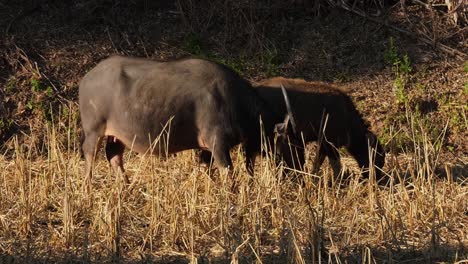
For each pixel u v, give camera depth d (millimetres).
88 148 34594
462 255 27844
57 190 33469
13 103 44031
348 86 45438
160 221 29719
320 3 49750
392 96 44562
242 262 27109
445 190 32969
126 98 33781
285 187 32750
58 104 44188
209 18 48938
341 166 37875
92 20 48625
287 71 46562
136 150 34594
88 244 28609
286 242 28141
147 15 49438
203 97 33938
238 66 46500
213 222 29938
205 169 35188
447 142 42344
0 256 27469
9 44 46375
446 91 44688
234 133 34281
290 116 34469
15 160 35438
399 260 27734
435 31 47656
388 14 49094
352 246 28688
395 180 36906
